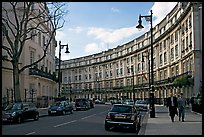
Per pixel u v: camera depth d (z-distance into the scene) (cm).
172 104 2017
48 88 5131
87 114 3158
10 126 1825
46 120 2308
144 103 4000
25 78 3875
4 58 3241
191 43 4191
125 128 1645
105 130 1590
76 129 1611
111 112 1612
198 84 3909
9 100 3453
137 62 8169
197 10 4028
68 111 3212
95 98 9869
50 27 5228
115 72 9388
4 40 3569
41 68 4644
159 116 2662
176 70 5391
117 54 9294
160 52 6569
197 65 3956
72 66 11388
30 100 3903
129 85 8562
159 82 6372
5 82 3497
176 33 5319
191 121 2053
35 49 4288
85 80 10819
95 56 10419
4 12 3666
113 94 9350
